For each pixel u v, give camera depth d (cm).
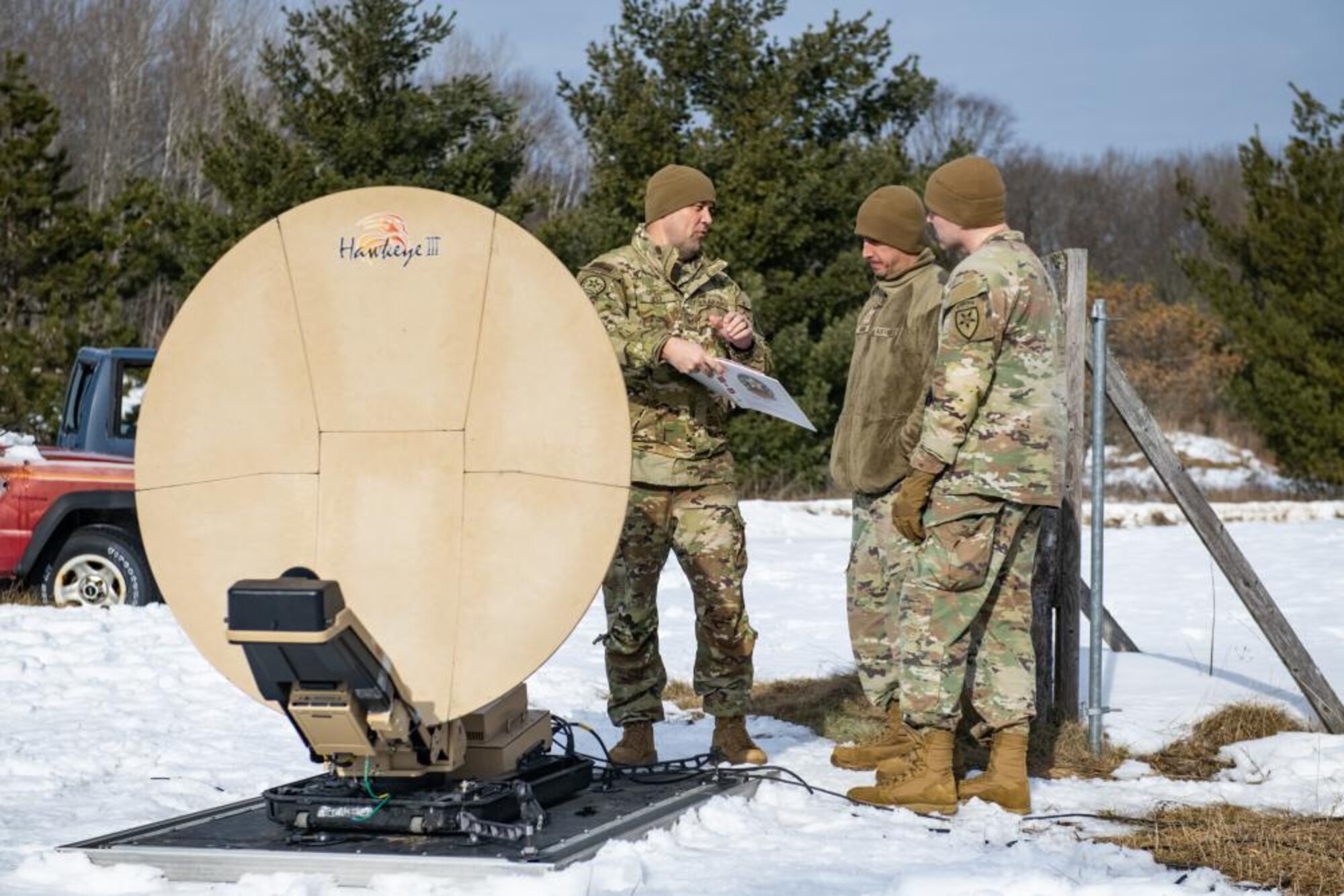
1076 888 366
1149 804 488
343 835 404
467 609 390
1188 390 3116
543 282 392
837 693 683
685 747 589
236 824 425
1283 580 1222
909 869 397
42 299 2095
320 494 400
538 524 389
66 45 4941
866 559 555
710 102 2353
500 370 394
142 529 407
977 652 502
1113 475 2548
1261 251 2341
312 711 375
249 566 400
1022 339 475
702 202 526
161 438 408
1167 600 1102
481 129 2328
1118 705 632
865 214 548
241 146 2262
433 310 398
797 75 2295
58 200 2152
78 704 662
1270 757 548
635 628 527
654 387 517
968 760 561
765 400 471
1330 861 407
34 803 479
